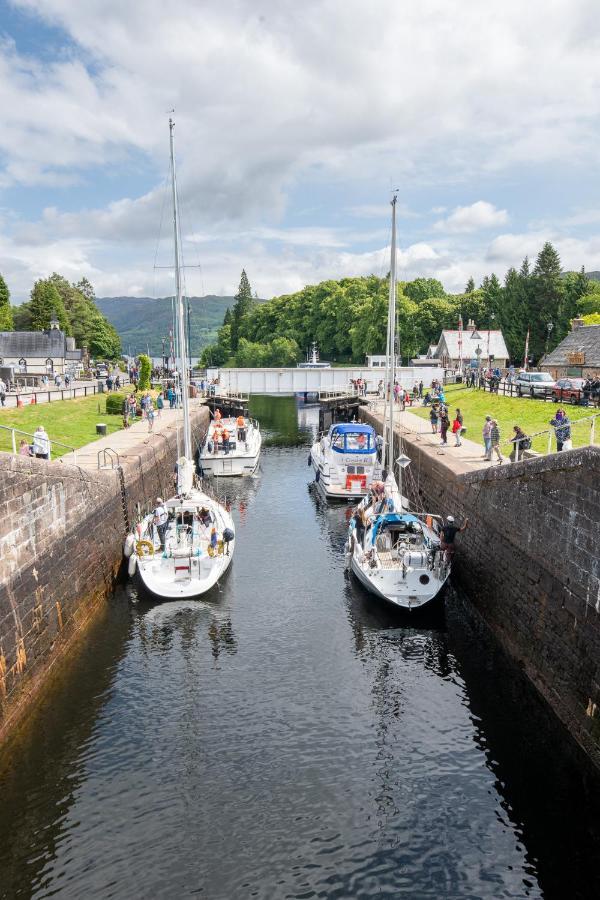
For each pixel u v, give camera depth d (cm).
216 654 1644
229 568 2242
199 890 949
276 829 1068
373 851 1026
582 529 1255
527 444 2178
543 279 8788
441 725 1353
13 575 1321
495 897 948
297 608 1928
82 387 5178
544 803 1133
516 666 1587
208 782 1173
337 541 2569
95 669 1565
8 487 1312
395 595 1825
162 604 1950
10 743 1266
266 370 7081
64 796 1134
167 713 1384
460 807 1123
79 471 1806
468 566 2023
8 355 7844
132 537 2094
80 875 973
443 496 2380
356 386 6412
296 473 3950
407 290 13188
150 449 2877
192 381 6881
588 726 1205
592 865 1004
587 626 1228
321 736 1313
